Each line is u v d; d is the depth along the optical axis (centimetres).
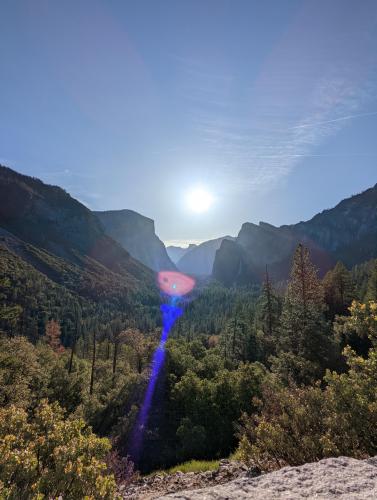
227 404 2831
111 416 3050
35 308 10744
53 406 477
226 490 353
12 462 351
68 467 369
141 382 3475
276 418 685
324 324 2512
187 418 2709
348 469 389
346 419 592
